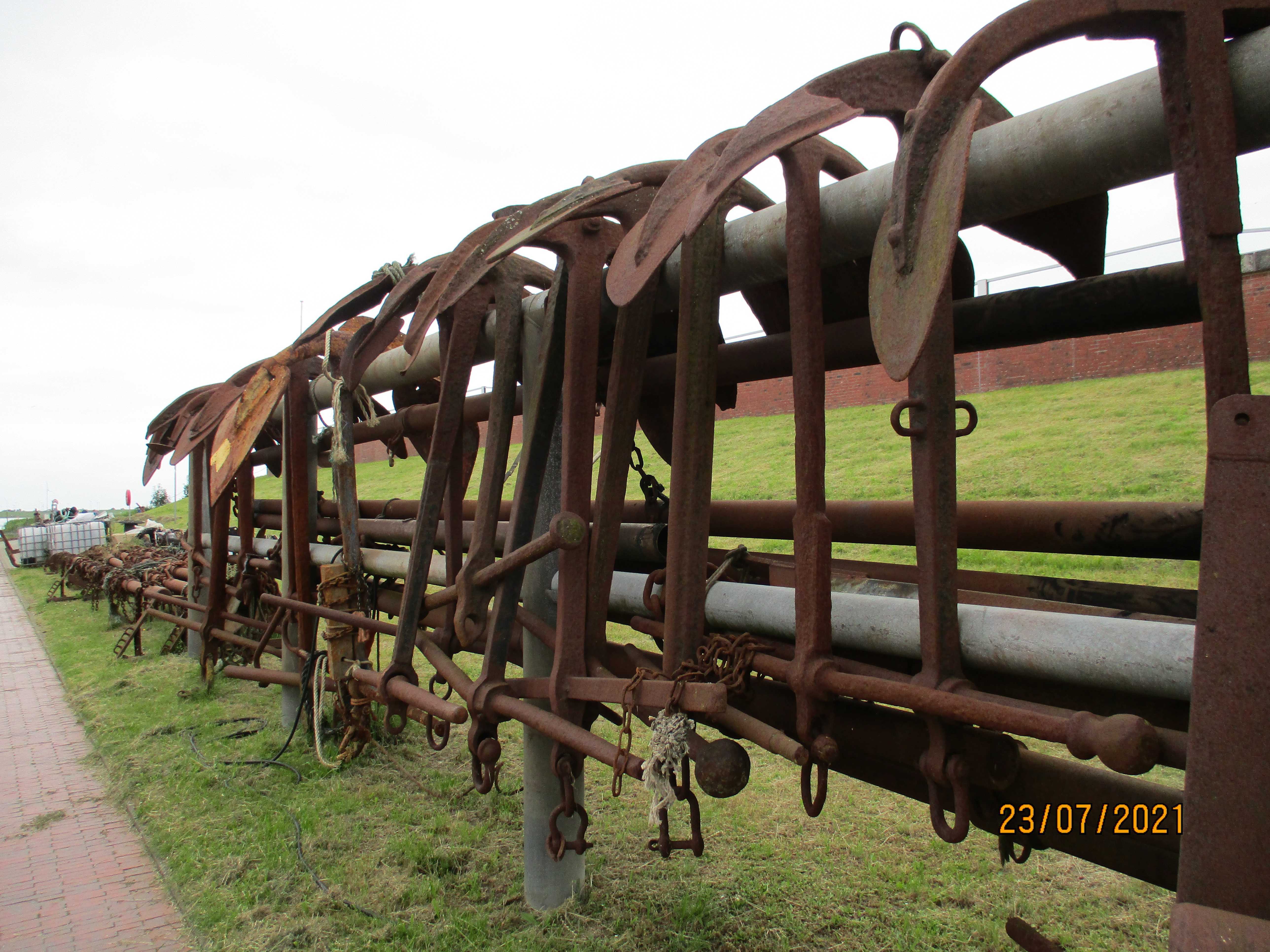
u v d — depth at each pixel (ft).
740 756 6.68
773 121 5.39
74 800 17.69
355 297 15.38
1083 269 7.12
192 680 26.25
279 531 25.45
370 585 16.20
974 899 10.89
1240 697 3.86
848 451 38.22
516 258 10.82
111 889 13.62
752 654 6.88
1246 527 3.92
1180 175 4.49
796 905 11.08
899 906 10.90
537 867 11.70
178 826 15.38
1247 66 4.39
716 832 13.25
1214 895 3.85
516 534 9.93
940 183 4.58
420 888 12.42
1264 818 3.74
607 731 17.06
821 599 6.41
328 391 16.51
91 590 50.26
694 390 7.81
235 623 25.86
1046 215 6.73
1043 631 5.67
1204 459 25.18
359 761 17.80
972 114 4.53
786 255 7.29
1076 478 26.40
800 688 6.33
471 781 16.31
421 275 11.24
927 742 6.32
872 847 12.43
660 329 9.93
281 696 21.79
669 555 7.91
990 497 26.96
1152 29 4.53
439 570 13.07
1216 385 4.35
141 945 11.90
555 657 8.99
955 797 5.70
